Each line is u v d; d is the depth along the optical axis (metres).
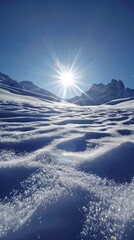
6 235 1.83
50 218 2.04
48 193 2.48
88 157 3.90
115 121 10.11
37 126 7.27
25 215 2.09
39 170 3.18
